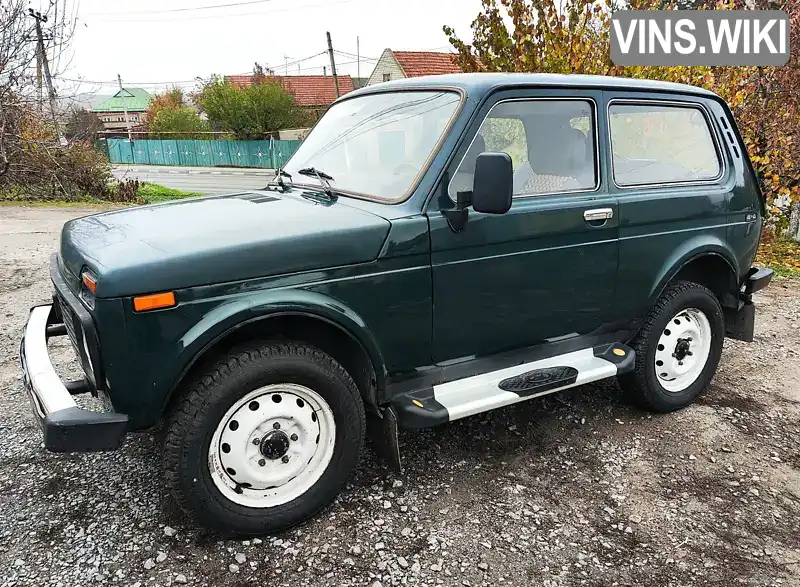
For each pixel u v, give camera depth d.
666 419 4.07
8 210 13.20
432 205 3.00
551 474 3.41
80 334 2.67
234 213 3.08
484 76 3.29
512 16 9.06
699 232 4.00
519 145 3.32
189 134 47.28
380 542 2.83
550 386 3.35
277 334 2.88
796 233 10.64
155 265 2.44
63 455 3.46
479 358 3.36
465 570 2.68
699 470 3.49
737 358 5.14
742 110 9.59
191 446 2.59
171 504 3.05
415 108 3.32
